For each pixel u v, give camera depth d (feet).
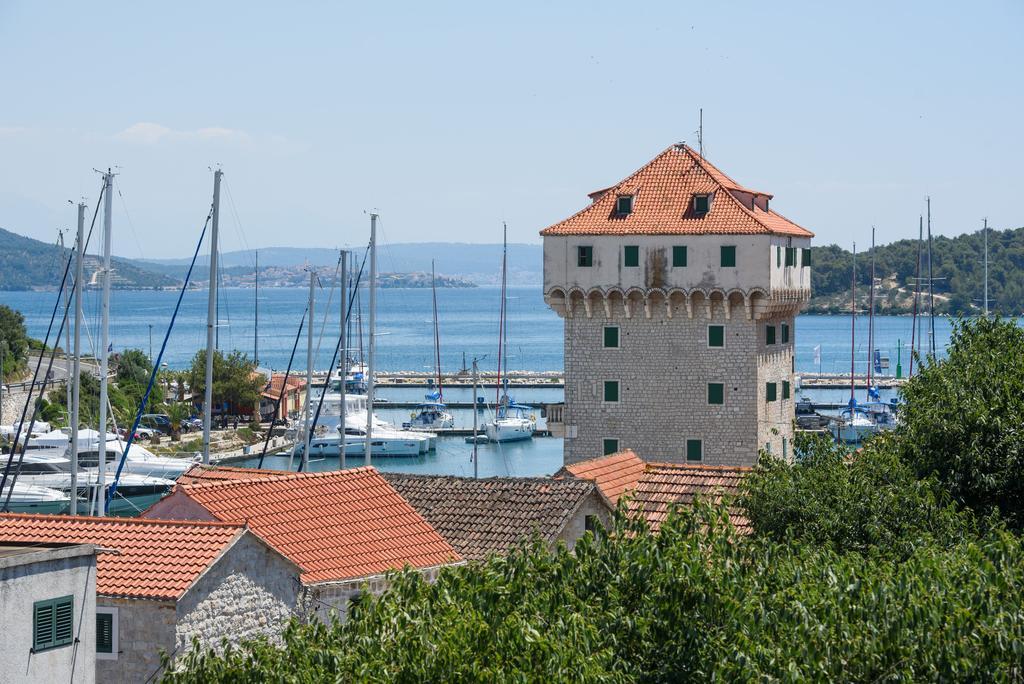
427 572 480.23
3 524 427.74
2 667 329.31
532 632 324.60
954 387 572.10
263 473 565.53
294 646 341.21
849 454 574.15
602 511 568.41
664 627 355.36
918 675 345.72
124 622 396.57
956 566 390.21
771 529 513.45
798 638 346.33
